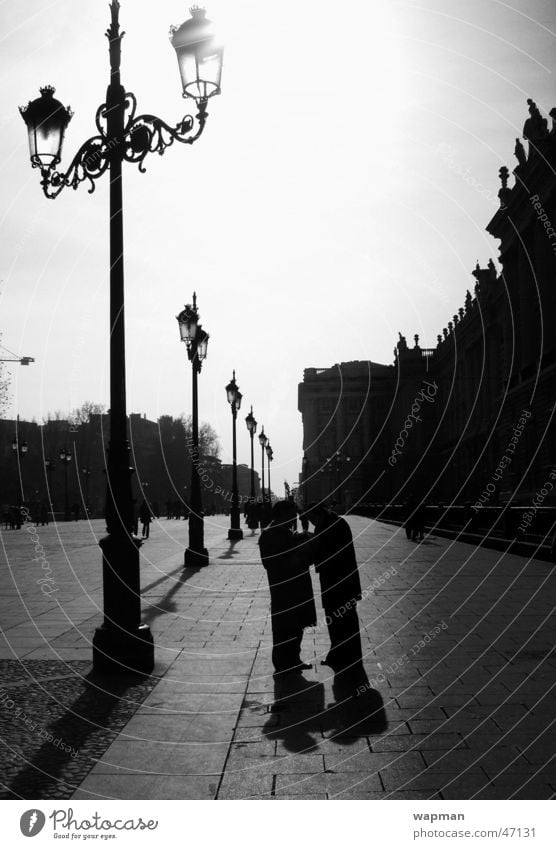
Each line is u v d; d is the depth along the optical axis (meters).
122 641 9.09
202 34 9.38
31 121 9.57
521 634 11.02
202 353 23.53
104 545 9.27
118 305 9.66
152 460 139.88
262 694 8.15
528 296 61.19
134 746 6.48
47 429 113.25
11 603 15.12
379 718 7.13
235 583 18.23
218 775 5.85
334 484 112.25
